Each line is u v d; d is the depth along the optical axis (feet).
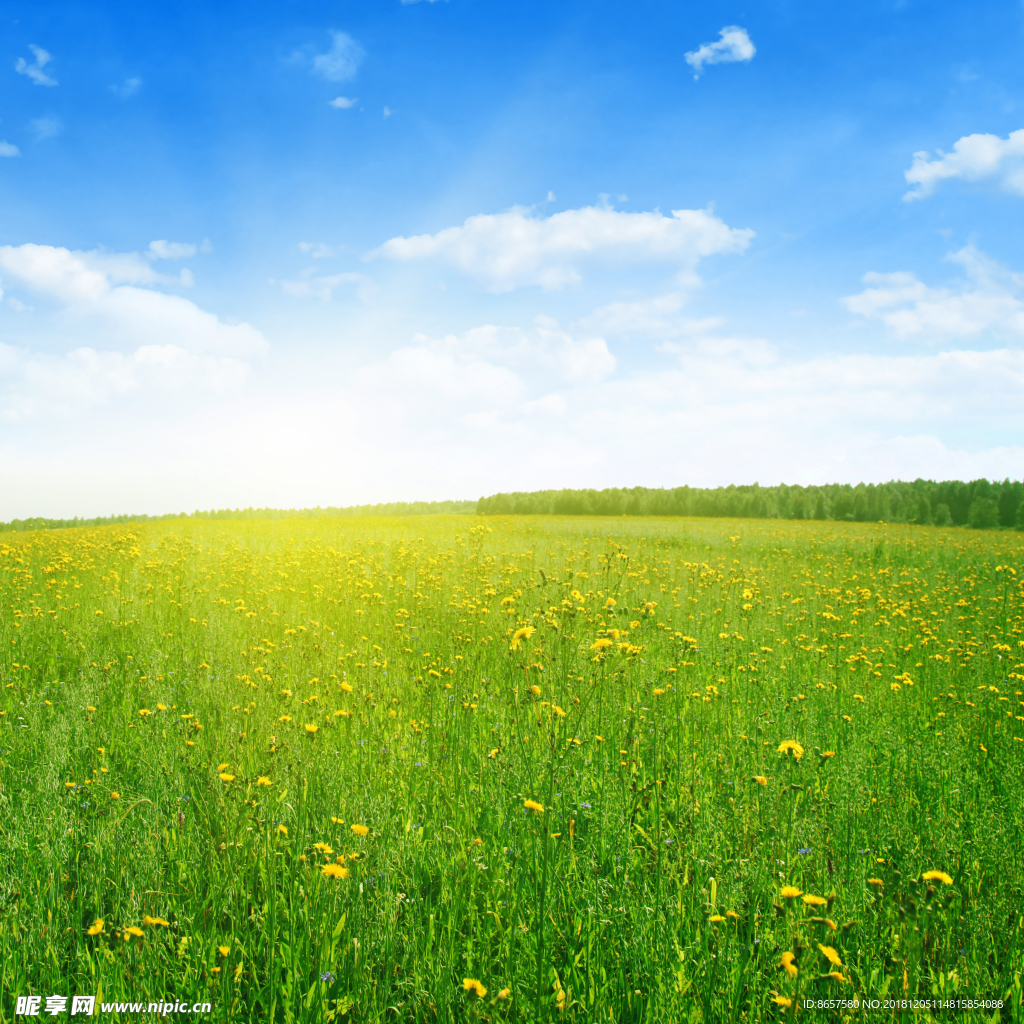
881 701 17.93
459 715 15.01
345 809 10.15
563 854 9.07
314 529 84.84
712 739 13.93
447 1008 6.63
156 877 8.70
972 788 12.19
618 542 77.00
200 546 58.65
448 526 102.63
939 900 7.97
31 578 35.81
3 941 7.20
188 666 19.22
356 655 20.98
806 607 33.78
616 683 15.67
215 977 7.11
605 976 7.12
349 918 7.84
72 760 12.54
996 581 45.78
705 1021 6.59
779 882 8.66
